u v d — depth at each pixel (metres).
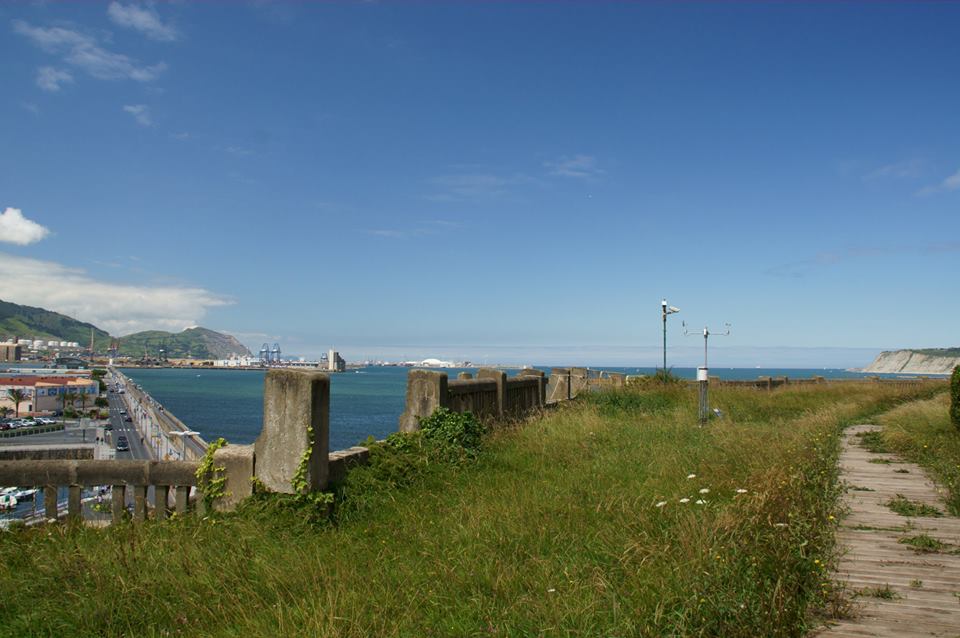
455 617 4.61
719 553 5.17
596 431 13.38
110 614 4.82
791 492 7.16
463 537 6.20
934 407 19.34
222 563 5.70
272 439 7.33
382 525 6.94
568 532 6.33
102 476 7.14
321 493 7.25
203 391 195.38
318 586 5.16
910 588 5.23
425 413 11.00
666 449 11.43
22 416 120.75
